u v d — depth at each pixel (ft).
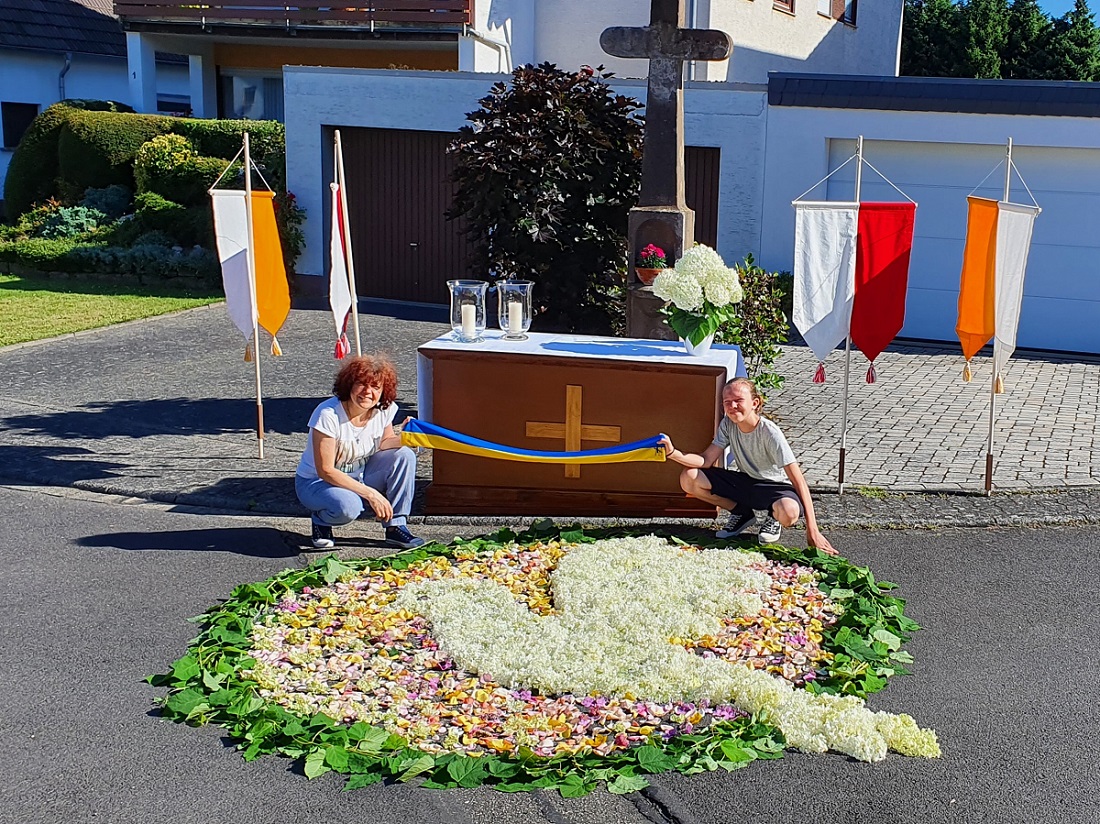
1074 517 26.89
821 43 76.54
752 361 35.94
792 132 52.26
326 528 24.76
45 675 18.80
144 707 17.79
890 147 51.70
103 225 66.18
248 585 21.94
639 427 26.43
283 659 19.19
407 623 20.63
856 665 19.08
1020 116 48.75
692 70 61.57
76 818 14.87
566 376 26.35
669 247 30.76
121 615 21.22
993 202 27.45
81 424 35.06
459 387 26.76
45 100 88.53
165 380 41.09
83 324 50.19
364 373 24.14
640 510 26.68
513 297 28.17
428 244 59.26
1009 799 15.49
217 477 29.81
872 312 27.68
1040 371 45.60
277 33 67.87
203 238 62.49
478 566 23.43
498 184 33.04
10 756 16.33
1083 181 49.08
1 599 21.89
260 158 63.82
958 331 28.66
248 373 42.37
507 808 15.17
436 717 17.39
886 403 38.81
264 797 15.38
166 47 73.10
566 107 33.37
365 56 71.97
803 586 22.44
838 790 15.67
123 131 68.59
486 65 64.13
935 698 18.34
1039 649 20.18
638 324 30.89
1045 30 108.68
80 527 26.21
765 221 53.57
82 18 90.94
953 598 22.40
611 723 17.25
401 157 58.90
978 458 31.83
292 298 59.93
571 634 20.02
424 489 29.04
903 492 28.68
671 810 15.16
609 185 33.96
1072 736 17.19
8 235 67.26
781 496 24.57
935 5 110.01
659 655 19.08
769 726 17.11
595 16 65.67
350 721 17.30
